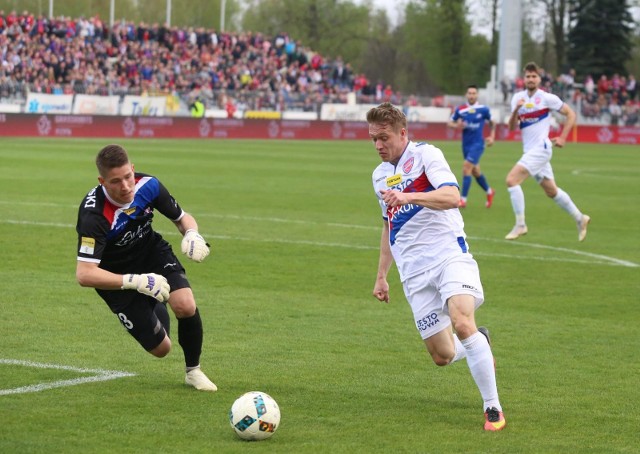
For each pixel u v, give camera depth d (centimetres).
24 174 3180
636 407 874
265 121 6400
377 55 12338
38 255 1664
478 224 2323
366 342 1123
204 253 853
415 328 1202
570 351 1102
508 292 1468
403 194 806
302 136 6569
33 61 5934
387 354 1068
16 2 8894
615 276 1623
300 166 3997
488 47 11562
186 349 899
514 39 7269
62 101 5716
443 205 809
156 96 6106
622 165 4753
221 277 1521
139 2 10112
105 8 9675
